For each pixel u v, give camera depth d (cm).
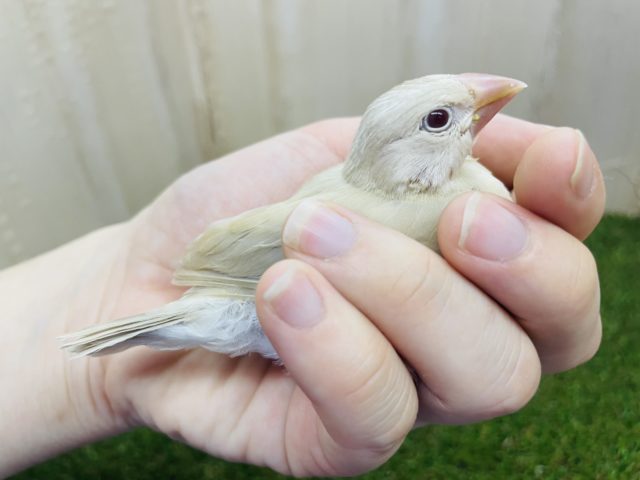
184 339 11
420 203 10
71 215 22
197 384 11
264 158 15
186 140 24
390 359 9
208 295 10
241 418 11
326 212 9
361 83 23
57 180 21
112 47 21
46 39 19
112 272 14
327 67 22
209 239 11
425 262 9
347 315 8
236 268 10
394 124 10
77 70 20
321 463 10
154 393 11
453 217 9
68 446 13
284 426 10
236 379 11
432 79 11
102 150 22
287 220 9
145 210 16
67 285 14
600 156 22
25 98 20
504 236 9
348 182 11
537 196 9
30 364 13
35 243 22
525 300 9
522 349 9
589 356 10
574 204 9
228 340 11
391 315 9
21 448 13
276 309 8
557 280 9
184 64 23
